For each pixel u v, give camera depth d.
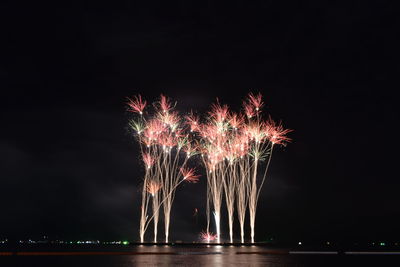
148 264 20.39
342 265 20.31
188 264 20.39
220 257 25.41
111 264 20.48
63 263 21.12
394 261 22.84
